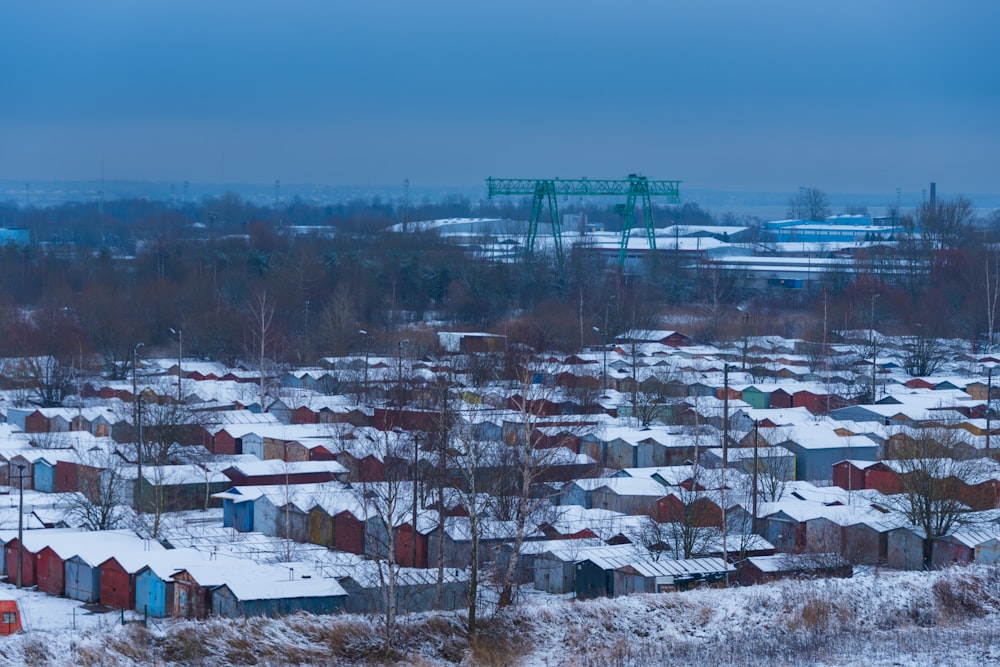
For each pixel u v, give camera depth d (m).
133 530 55.84
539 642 37.00
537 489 53.22
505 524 49.22
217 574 43.69
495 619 38.00
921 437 62.41
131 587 46.72
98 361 106.12
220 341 113.25
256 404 90.38
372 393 87.94
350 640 36.34
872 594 40.41
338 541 53.91
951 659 33.81
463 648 36.47
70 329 110.56
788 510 54.91
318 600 41.59
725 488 53.03
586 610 38.72
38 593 50.19
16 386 96.12
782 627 38.09
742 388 92.12
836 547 52.75
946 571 43.12
